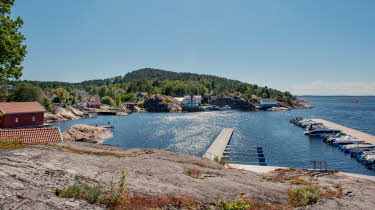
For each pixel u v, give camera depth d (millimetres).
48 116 92125
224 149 47719
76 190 8984
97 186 10336
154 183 12344
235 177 16500
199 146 52062
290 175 21359
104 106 166750
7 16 23516
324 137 60250
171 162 18000
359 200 13812
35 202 7445
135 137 62250
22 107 53812
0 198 6996
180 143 55188
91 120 101500
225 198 11719
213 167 19484
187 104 173000
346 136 55969
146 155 19828
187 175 15039
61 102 142375
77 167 12477
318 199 13164
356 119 104188
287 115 128375
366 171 35188
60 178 10242
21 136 22578
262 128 79188
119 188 9602
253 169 30578
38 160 12305
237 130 74750
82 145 21562
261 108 180375
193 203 10484
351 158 42250
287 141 57812
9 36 22547
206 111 162000
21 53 24906
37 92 96562
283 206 11664
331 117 114500
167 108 158750
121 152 20312
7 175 8930
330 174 22984
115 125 85438
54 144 18969
